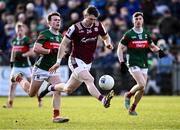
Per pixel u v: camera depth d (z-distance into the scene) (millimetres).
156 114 36125
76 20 67750
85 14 28734
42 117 33719
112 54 63219
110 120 31797
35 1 72438
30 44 44656
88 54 29000
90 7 28719
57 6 71062
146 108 41938
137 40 35625
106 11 69750
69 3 70562
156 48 36344
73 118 33188
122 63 35594
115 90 62219
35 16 69875
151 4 70750
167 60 63594
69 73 61812
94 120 31797
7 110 39812
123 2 70562
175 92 63656
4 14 70625
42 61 31766
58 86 30156
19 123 29766
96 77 62406
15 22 69312
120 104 46969
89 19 28641
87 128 27266
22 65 44500
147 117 33844
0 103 48688
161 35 68188
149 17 70312
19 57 44344
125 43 35719
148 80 63500
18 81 34000
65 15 69875
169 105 45406
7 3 73188
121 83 62125
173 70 63656
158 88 63656
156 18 71125
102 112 37906
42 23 67125
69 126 28297
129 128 27250
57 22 31344
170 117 33750
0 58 63531
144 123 29875
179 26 69375
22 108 42062
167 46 66062
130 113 35812
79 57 28875
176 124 29234
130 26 68438
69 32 28656
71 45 29859
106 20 67250
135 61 35719
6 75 62500
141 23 35781
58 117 30453
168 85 63656
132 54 35812
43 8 71312
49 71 29094
